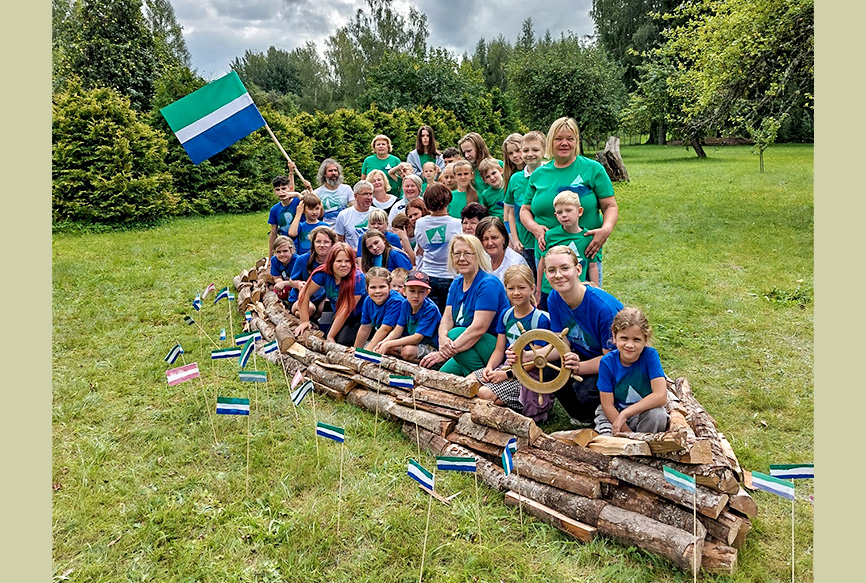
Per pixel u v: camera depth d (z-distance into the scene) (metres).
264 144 16.12
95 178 12.48
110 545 2.95
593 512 2.85
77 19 23.94
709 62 12.27
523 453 3.20
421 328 4.46
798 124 35.75
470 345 4.02
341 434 3.00
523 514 3.08
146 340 5.96
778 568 2.64
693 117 14.19
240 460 3.67
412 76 27.81
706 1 13.08
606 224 4.45
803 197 13.76
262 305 6.18
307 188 7.57
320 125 18.27
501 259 4.66
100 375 5.04
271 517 3.12
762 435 3.85
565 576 2.65
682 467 2.69
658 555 2.66
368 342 4.79
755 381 4.63
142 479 3.51
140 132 13.45
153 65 24.11
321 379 4.52
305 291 5.06
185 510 3.18
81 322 6.48
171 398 4.59
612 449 2.88
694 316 6.16
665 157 30.09
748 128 12.14
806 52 11.02
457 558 2.79
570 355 3.37
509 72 33.41
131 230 12.64
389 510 3.14
